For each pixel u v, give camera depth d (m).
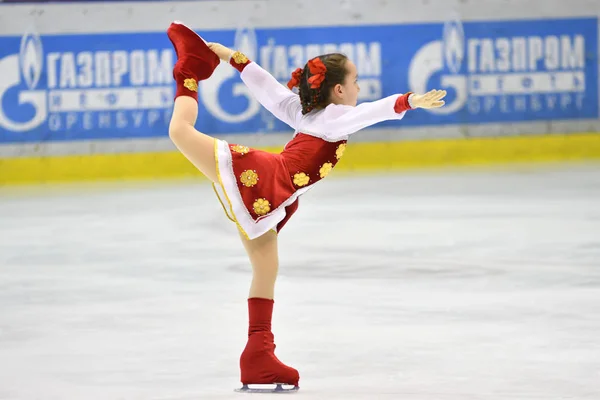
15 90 31.36
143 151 32.09
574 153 33.66
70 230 21.70
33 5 31.27
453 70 33.16
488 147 33.25
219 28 32.41
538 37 33.41
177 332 12.42
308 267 16.75
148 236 20.69
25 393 9.81
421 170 31.52
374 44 33.00
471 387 9.66
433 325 12.47
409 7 33.00
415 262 17.02
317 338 11.90
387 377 10.09
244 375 9.62
